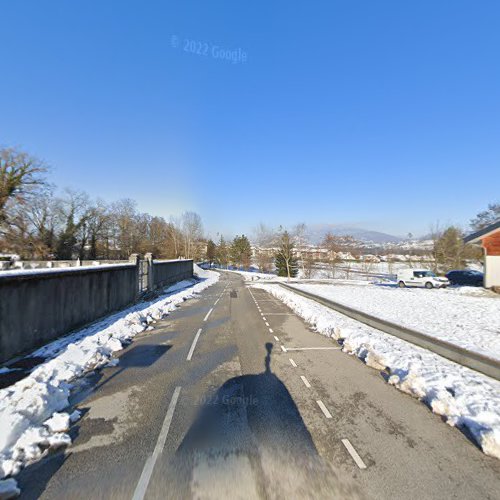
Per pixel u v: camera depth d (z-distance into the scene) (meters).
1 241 34.00
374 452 3.72
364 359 7.29
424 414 4.66
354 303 16.52
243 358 7.42
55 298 8.54
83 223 55.88
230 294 23.20
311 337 9.56
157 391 5.53
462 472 3.38
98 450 3.78
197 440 3.98
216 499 2.96
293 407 4.88
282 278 46.41
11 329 6.82
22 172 35.12
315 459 3.58
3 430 3.94
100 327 10.10
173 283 29.86
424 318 11.96
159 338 9.43
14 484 3.15
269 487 3.13
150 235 80.94
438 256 42.31
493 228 22.30
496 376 5.70
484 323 10.99
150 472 3.37
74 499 3.00
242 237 82.44
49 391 5.09
